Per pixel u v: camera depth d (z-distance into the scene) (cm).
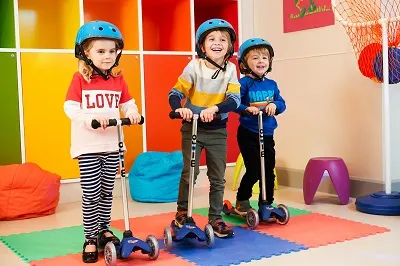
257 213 280
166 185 369
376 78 322
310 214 312
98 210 244
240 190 306
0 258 241
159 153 383
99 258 237
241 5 434
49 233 284
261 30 432
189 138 269
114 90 240
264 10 427
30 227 300
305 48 389
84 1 407
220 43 261
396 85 342
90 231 237
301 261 223
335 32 363
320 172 338
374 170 345
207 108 258
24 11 393
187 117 244
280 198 364
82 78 235
